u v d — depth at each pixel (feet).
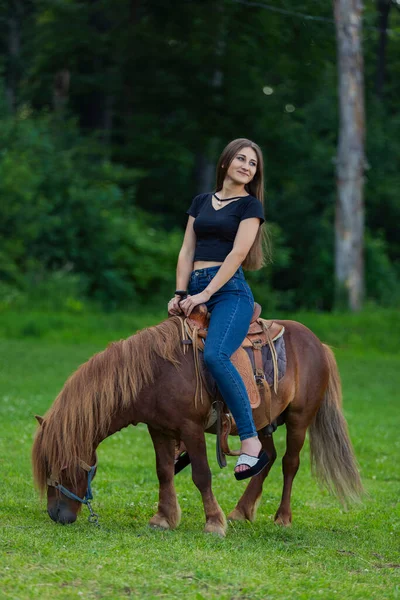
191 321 18.48
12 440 29.66
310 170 107.34
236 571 15.24
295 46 86.07
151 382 18.08
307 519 21.48
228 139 98.32
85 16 97.66
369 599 14.34
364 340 63.93
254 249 19.21
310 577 15.51
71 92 100.63
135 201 103.86
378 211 113.80
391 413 40.40
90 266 74.69
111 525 18.89
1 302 64.44
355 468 20.83
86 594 13.71
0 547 16.20
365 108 113.39
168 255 79.71
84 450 17.70
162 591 14.01
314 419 21.09
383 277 92.53
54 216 73.92
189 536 18.07
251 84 97.19
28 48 109.19
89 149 90.99
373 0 115.24
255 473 17.83
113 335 61.16
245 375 18.53
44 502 20.94
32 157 76.59
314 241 103.65
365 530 20.49
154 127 98.53
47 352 52.24
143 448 30.73
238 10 85.25
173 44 95.71
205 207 19.16
